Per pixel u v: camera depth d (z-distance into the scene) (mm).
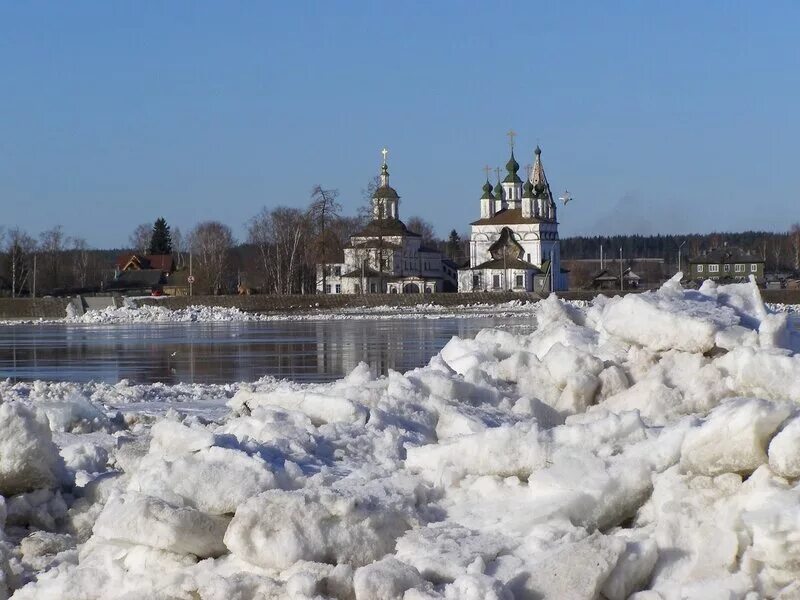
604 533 9492
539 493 9766
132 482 10617
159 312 95500
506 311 102312
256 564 9062
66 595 9289
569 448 10305
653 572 8703
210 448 10602
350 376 16578
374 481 10391
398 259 166375
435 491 10336
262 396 14602
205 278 160375
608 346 16266
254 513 9172
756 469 9180
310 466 11281
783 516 8328
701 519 8961
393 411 13945
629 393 14422
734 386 13891
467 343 18875
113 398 25125
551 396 15656
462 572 8609
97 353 50281
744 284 17250
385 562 8664
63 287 178125
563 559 8523
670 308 15750
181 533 9398
